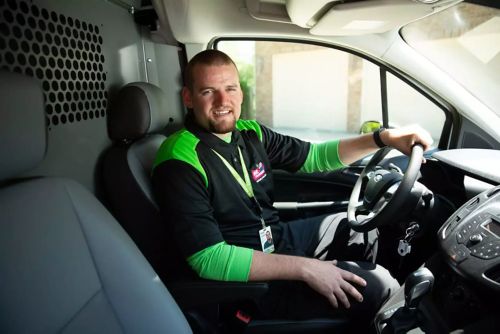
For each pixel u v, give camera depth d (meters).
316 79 3.03
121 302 0.94
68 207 0.87
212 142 1.35
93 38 1.33
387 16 1.39
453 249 1.01
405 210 1.29
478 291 0.96
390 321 1.02
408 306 0.97
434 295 1.07
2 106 0.70
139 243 1.33
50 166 1.09
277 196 2.16
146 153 1.44
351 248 1.55
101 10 1.39
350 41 1.82
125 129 1.38
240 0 1.60
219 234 1.24
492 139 1.79
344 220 1.68
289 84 3.09
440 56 1.81
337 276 1.20
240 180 1.39
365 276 1.27
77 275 0.85
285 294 1.24
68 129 1.17
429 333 0.98
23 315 0.71
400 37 1.77
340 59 2.86
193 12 1.64
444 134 1.93
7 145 0.71
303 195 2.14
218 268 1.17
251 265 1.19
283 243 1.53
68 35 1.17
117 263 0.94
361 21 1.47
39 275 0.76
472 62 1.80
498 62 1.79
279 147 1.72
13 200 0.74
